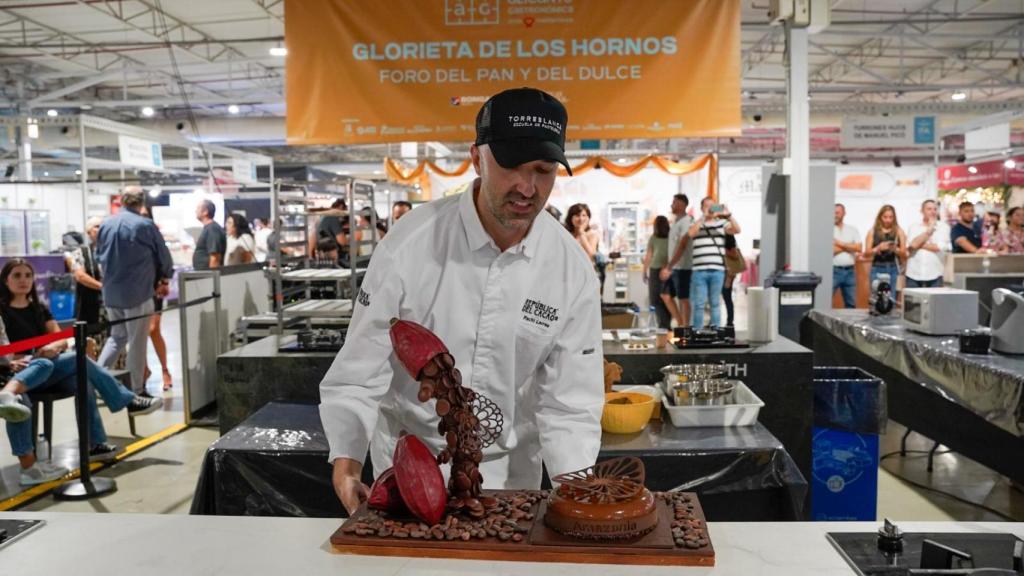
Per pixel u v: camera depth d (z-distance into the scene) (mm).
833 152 16594
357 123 4637
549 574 968
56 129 11867
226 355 3305
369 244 6465
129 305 5363
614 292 10406
